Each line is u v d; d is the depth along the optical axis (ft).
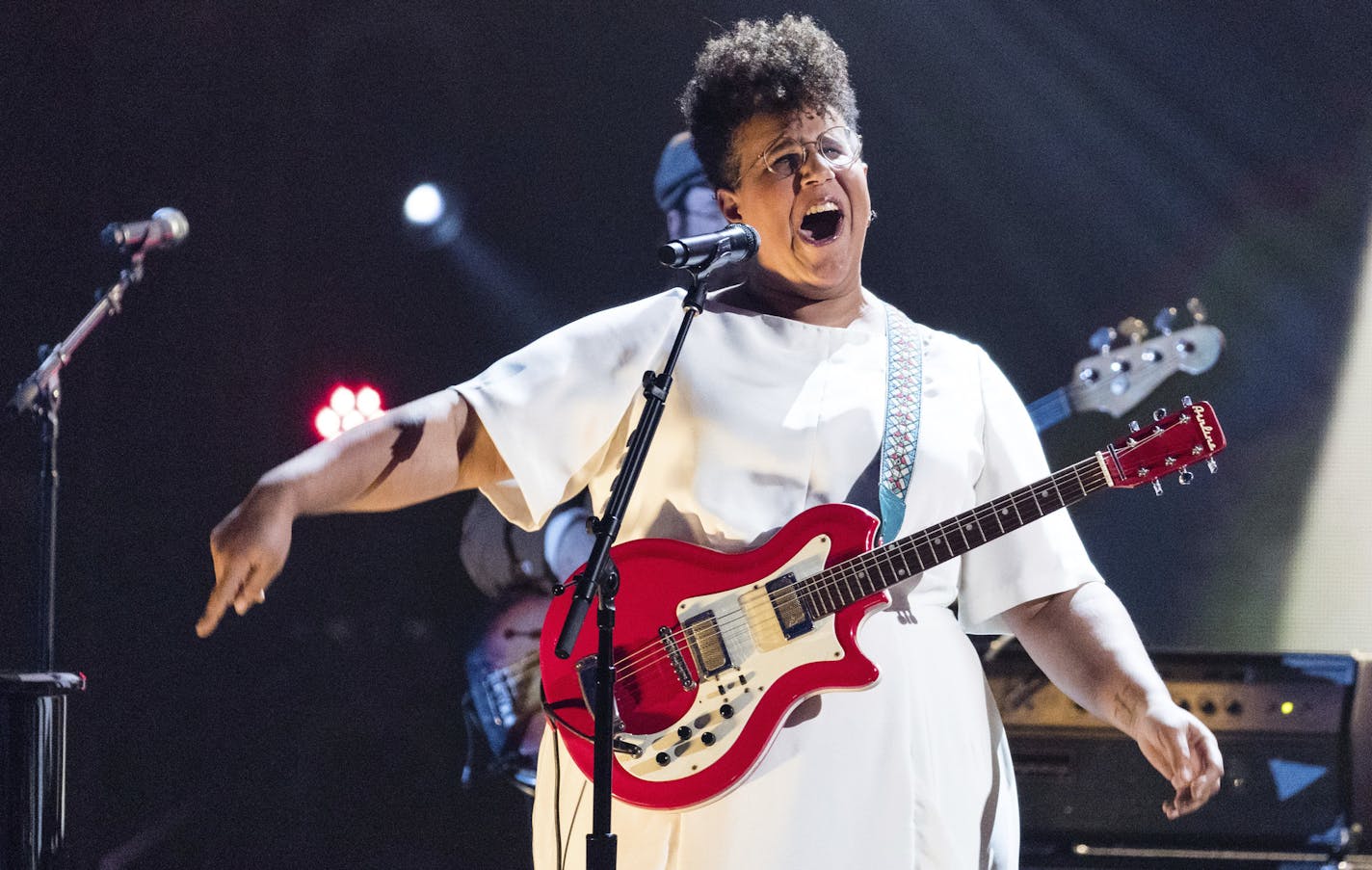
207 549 67.97
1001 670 39.14
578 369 27.40
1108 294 66.18
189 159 68.28
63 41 66.95
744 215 28.35
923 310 67.31
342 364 69.05
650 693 25.70
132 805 65.62
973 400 28.09
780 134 27.55
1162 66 65.16
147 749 66.23
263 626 67.46
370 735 66.64
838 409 27.04
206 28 67.56
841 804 25.05
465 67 68.18
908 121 66.74
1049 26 65.57
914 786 25.49
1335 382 64.39
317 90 68.28
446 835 65.36
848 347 27.91
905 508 26.55
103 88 67.46
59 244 67.51
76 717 65.67
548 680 26.45
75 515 66.95
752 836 25.02
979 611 27.99
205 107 68.13
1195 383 65.00
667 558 26.21
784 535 25.79
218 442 68.54
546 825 27.25
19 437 66.33
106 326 67.82
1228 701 38.96
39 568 45.96
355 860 65.21
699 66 29.32
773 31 28.86
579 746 26.07
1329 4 63.87
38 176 67.31
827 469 26.76
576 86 68.03
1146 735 26.08
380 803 65.92
